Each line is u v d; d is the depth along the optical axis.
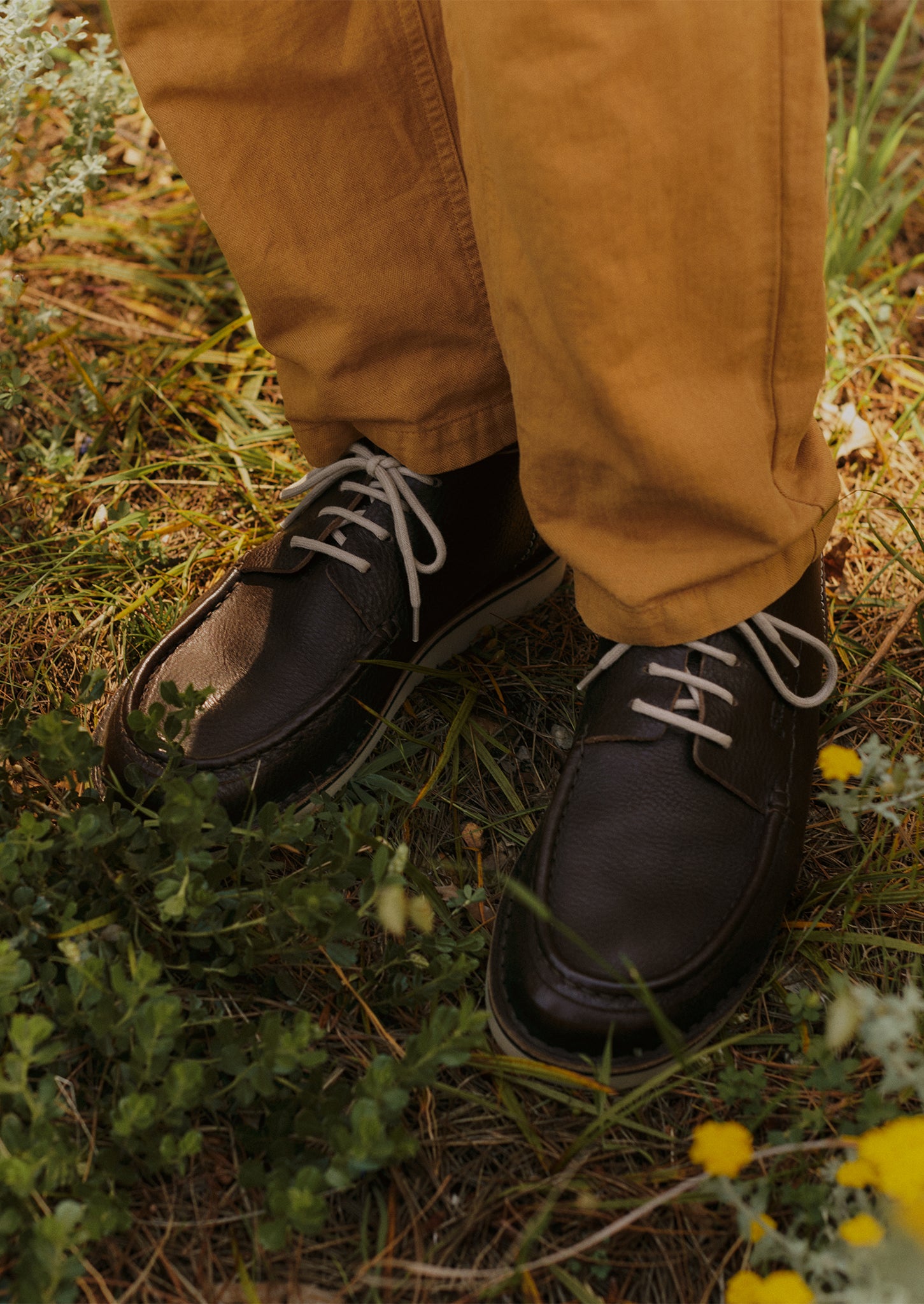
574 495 1.02
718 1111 0.96
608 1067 0.91
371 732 1.21
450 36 0.88
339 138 1.02
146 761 1.07
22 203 1.75
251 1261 0.84
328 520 1.19
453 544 1.23
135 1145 0.83
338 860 0.98
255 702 1.12
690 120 0.82
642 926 0.96
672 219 0.85
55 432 1.64
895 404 1.77
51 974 0.91
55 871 1.00
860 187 1.91
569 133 0.81
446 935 1.07
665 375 0.90
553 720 1.32
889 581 1.49
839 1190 0.82
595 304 0.85
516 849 1.20
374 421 1.14
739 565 0.99
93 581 1.45
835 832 1.19
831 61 2.49
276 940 0.95
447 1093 0.97
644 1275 0.87
